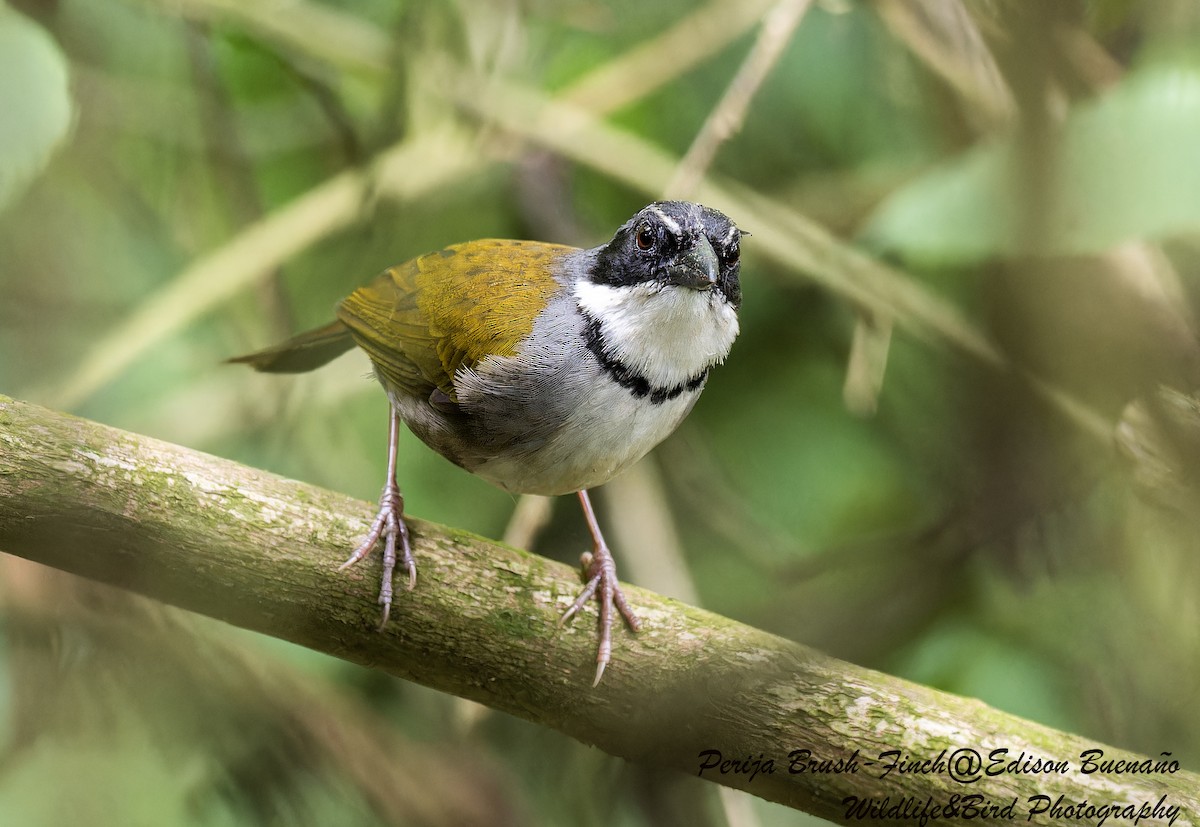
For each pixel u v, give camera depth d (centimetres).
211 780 1019
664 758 769
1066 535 960
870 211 1227
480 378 880
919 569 967
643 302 872
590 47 1360
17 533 703
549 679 765
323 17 1202
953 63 1027
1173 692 916
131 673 996
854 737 731
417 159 1223
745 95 945
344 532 746
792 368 1265
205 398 1237
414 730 1182
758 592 1220
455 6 1196
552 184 1310
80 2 1196
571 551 1245
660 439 916
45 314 1255
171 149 1289
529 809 1116
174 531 715
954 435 1103
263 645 1071
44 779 982
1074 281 841
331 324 1021
